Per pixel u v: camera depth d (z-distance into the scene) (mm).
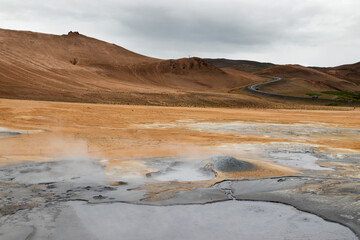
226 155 10234
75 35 126500
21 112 21766
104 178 7645
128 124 19625
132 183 7266
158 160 9789
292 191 6602
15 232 4656
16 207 5617
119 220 5152
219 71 125000
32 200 5984
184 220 5199
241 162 9117
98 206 5742
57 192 6473
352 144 14000
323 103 67375
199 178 7848
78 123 18953
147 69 107938
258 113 31078
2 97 34406
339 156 11000
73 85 54094
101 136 14719
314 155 11148
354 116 30125
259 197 6316
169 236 4641
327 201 5961
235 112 31094
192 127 19172
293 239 4559
